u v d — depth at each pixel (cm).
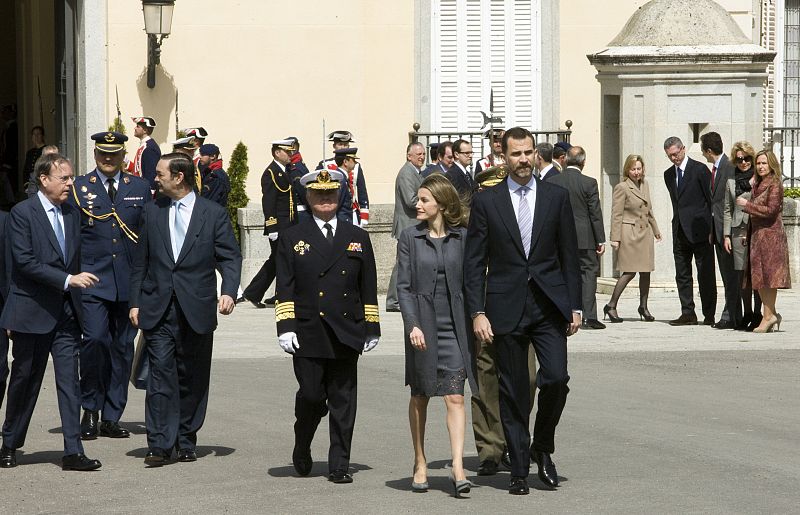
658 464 2030
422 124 4738
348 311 1961
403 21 4706
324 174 1988
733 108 3788
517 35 4769
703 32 3812
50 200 2072
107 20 4544
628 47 3819
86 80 4531
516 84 4778
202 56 4612
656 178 3831
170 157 2112
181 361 2097
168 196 2123
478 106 4769
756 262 3219
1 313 2102
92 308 2252
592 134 4791
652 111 3803
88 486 1930
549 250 1867
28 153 4875
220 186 3406
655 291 3881
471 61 4759
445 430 2306
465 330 1875
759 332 3253
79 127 4562
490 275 1875
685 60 3766
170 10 4450
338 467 1945
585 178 3297
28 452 2162
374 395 2556
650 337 3203
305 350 1950
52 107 5434
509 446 1873
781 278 3212
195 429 2103
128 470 2031
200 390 2105
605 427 2281
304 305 1959
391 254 4081
